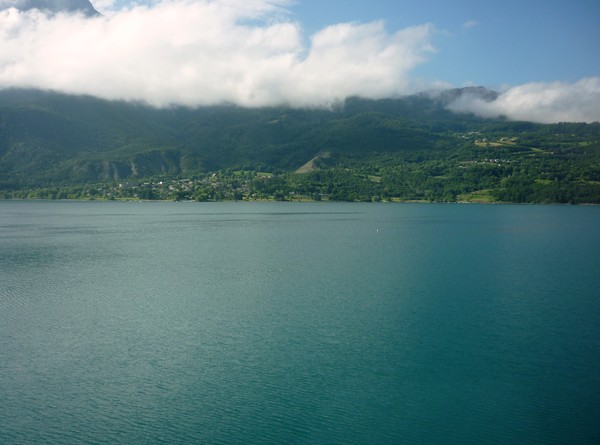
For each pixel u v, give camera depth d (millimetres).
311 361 53438
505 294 80375
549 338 59844
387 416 43344
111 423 42281
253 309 71875
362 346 57719
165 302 75625
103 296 79438
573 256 119938
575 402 45406
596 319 66812
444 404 45188
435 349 56469
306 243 145500
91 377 50000
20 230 185000
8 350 56531
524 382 48938
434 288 84312
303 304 74312
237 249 132500
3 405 44938
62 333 61875
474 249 132625
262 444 39688
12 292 82188
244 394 46719
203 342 58781
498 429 41531
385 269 102125
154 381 49125
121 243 145875
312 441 40062
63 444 39531
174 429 41531
